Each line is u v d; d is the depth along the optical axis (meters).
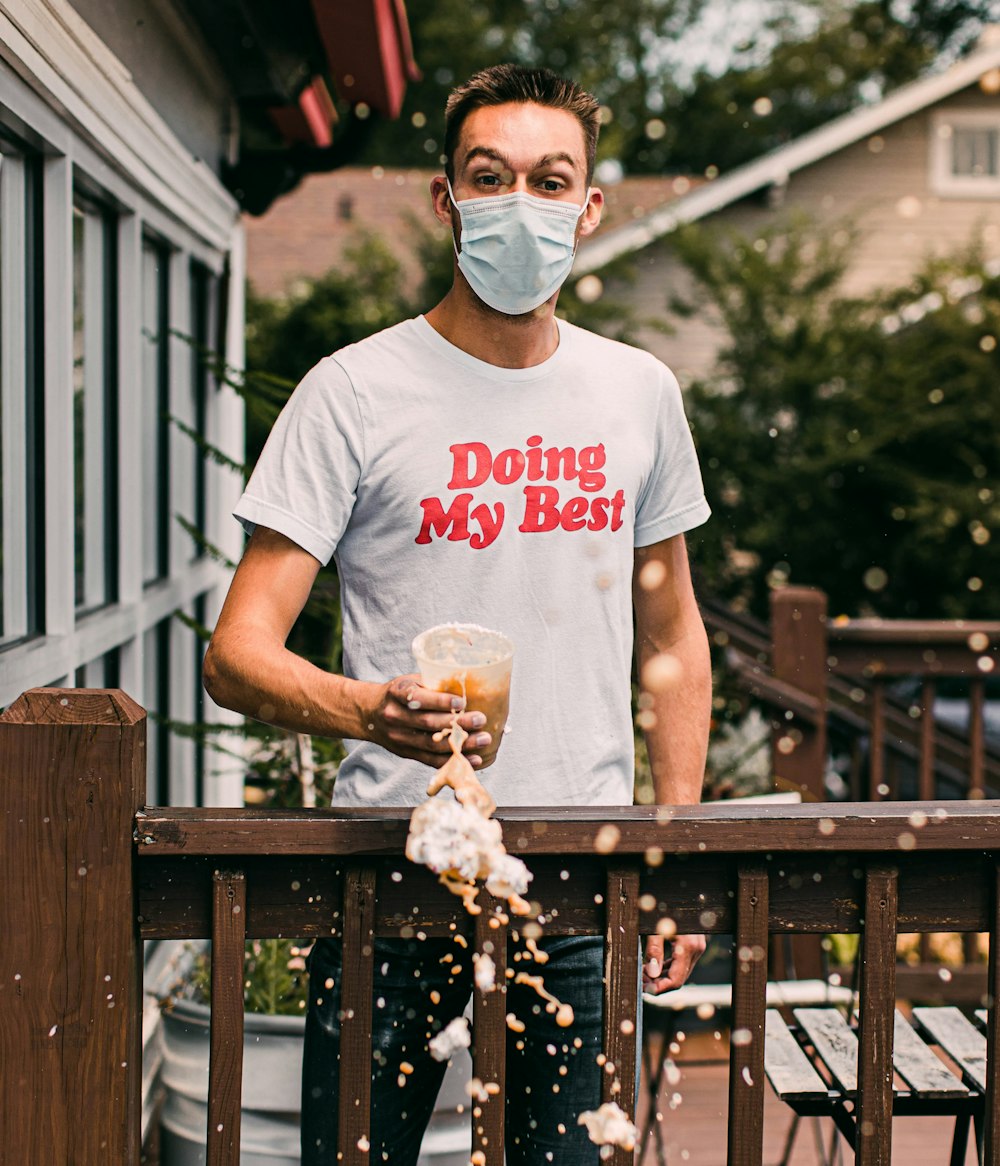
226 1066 1.33
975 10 18.83
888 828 1.35
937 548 8.42
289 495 1.45
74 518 2.28
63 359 2.12
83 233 2.47
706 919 1.39
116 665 2.69
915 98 10.74
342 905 1.35
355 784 1.52
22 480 2.12
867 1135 1.40
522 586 1.49
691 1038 3.22
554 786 1.49
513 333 1.51
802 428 8.84
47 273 2.11
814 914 1.39
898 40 18.86
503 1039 1.37
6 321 2.06
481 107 1.51
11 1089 1.28
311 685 1.30
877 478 8.56
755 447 8.72
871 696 3.62
